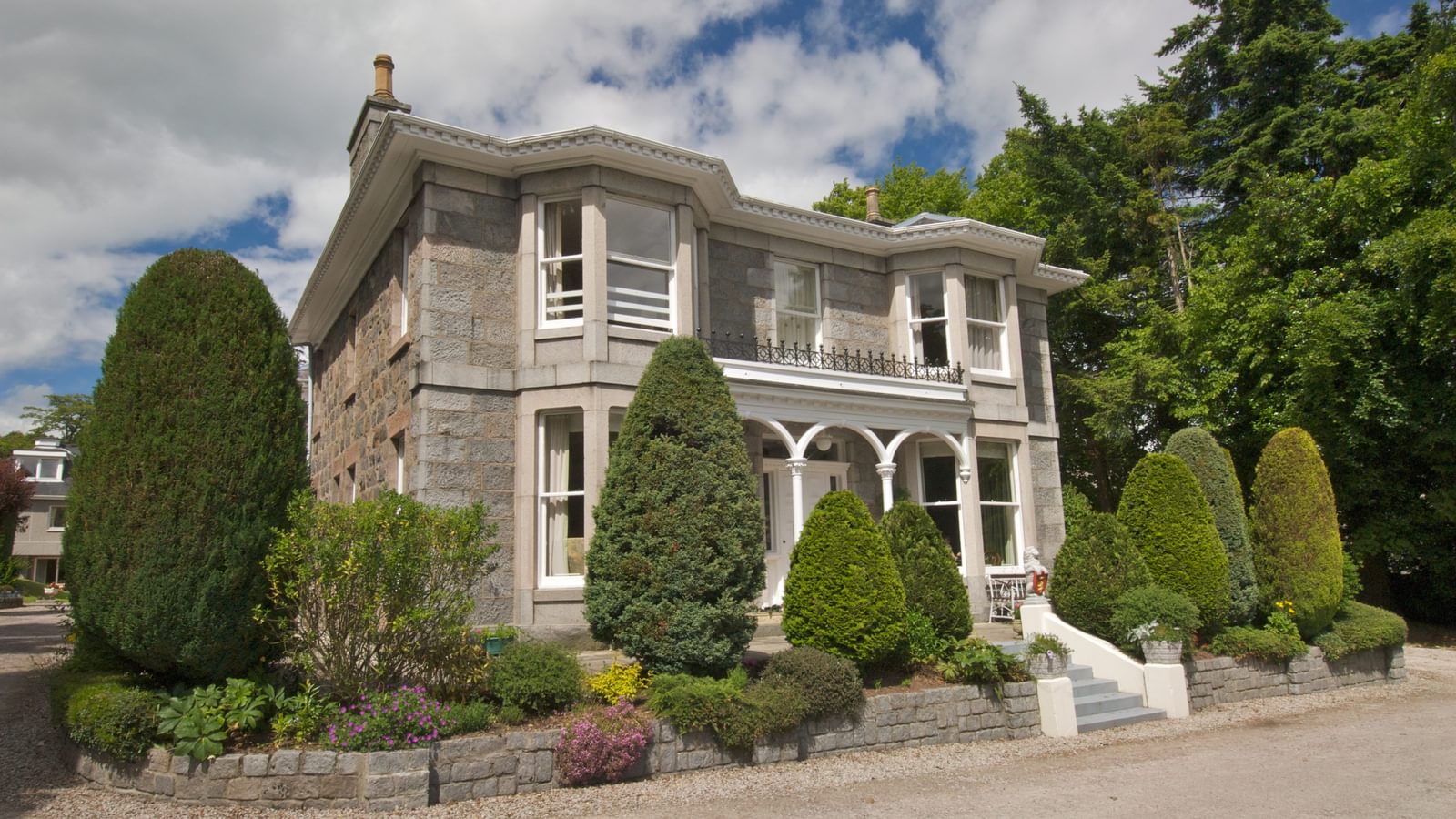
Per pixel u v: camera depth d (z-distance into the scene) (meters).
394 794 6.60
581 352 11.66
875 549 9.31
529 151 11.69
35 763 7.79
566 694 7.86
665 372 8.84
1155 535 12.44
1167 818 6.60
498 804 6.84
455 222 11.69
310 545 7.29
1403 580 19.66
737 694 7.98
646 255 12.43
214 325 7.54
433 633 7.73
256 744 7.01
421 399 11.16
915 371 15.25
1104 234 24.38
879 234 15.48
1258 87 25.09
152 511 7.08
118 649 7.51
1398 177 16.89
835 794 7.28
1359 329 16.06
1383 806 6.85
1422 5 23.86
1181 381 19.88
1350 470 17.52
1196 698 11.26
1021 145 24.86
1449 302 15.11
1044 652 9.98
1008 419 15.75
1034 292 17.53
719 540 8.36
